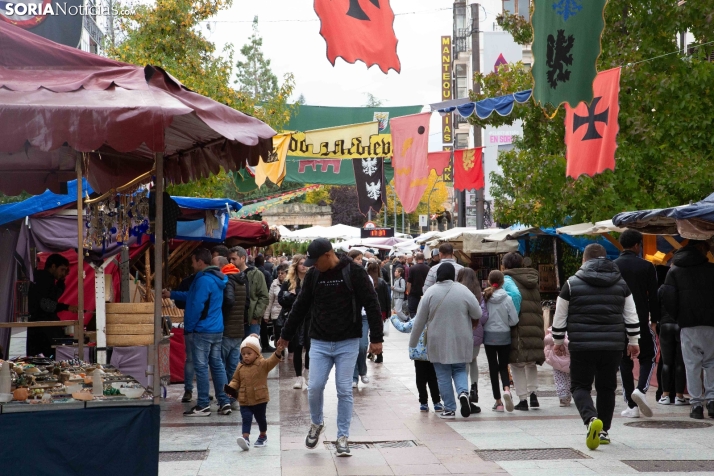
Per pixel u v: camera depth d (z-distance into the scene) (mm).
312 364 7824
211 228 13078
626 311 8000
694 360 9516
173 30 21828
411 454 7762
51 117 5055
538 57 9609
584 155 11859
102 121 5109
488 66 32344
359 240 38594
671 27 15633
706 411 10062
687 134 15406
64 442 5520
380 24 8852
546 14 9500
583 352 7855
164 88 5949
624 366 9688
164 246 12641
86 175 8234
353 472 7016
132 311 9492
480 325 10156
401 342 21312
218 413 10297
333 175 20766
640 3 15867
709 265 9539
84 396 5746
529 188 17047
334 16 8711
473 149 18594
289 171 20750
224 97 22312
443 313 9664
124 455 5609
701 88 15406
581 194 16031
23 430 5453
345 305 7762
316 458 7602
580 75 9570
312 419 7953
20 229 11344
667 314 10523
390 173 19078
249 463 7375
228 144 7180
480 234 20344
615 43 16094
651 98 15391
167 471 7039
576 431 8836
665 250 14828
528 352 10227
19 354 15484
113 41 22453
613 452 7699
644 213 9969
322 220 63438
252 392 8070
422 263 17609
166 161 8547
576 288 7898
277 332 16266
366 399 11625
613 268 7953
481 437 8586
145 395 6023
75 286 13062
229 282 10781
